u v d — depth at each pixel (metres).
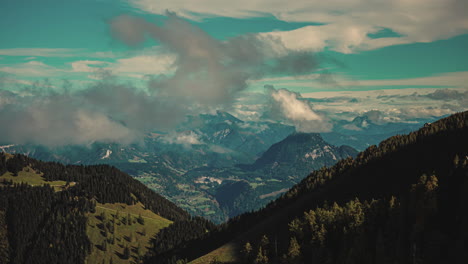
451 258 136.88
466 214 148.88
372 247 162.62
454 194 166.62
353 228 179.00
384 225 172.50
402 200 177.75
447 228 150.62
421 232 152.12
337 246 181.88
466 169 176.50
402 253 148.75
